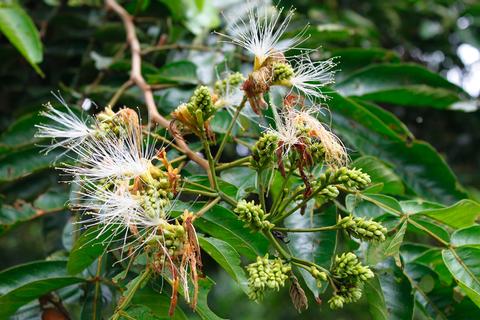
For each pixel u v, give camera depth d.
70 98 0.71
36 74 0.80
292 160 0.47
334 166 0.48
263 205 0.48
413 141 0.62
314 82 0.55
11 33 0.65
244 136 0.58
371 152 0.62
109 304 0.53
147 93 0.61
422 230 0.50
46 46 0.80
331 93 0.60
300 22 0.77
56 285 0.52
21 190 0.68
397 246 0.47
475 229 0.49
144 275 0.46
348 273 0.46
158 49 0.70
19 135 0.65
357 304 1.36
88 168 0.50
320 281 0.46
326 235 0.51
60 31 0.80
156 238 0.44
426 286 0.53
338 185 0.49
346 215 0.54
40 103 0.75
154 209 0.45
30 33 0.65
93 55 0.73
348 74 0.70
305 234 0.51
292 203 0.52
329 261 0.50
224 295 1.47
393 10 1.00
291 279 0.46
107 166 0.47
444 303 0.53
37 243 1.29
